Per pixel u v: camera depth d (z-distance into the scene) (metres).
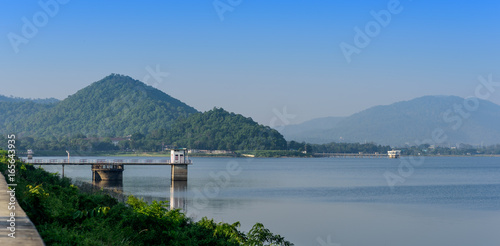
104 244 19.53
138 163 125.38
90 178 142.12
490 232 68.12
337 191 126.31
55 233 18.16
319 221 74.44
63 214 21.89
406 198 111.62
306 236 62.31
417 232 67.31
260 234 34.28
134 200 33.56
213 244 29.00
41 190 28.42
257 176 187.12
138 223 24.30
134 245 21.91
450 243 60.50
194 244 26.16
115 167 124.00
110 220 23.84
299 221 73.69
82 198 32.50
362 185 148.62
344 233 65.25
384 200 106.25
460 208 93.94
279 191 121.38
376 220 77.25
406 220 77.94
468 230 69.62
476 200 109.00
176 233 24.83
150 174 184.62
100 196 33.28
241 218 73.56
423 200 107.75
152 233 23.55
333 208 90.31
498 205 99.19
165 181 141.12
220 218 72.00
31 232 17.14
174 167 127.06
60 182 56.47
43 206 21.75
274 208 87.25
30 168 64.69
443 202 104.19
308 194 115.38
